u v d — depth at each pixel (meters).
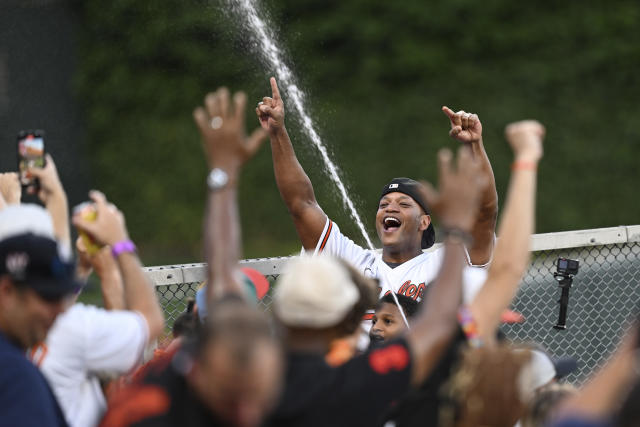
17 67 52.44
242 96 8.77
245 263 17.20
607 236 19.08
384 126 54.34
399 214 18.42
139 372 10.77
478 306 9.61
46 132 53.00
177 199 54.88
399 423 9.18
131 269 10.00
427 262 18.28
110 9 53.81
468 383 8.76
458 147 54.12
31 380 8.45
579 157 53.41
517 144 10.08
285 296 8.59
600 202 53.22
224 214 8.67
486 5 54.62
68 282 8.93
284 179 17.61
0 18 52.06
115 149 54.84
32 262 8.72
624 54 53.94
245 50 54.47
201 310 11.10
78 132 54.34
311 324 8.52
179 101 54.78
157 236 54.78
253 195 54.62
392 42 55.00
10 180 11.83
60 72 53.69
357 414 8.16
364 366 8.30
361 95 54.75
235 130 8.68
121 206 55.00
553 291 19.75
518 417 8.94
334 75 54.84
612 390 7.03
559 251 19.80
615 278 20.08
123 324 9.81
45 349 9.77
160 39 54.31
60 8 53.62
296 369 8.31
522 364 8.95
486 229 15.88
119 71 54.47
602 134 53.72
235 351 7.13
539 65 54.22
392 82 55.03
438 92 54.75
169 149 54.69
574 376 19.66
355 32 54.88
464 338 9.18
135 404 7.85
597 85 54.06
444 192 8.90
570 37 54.31
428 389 9.12
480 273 11.74
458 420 8.84
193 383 7.63
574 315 19.94
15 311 8.75
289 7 54.91
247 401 7.27
